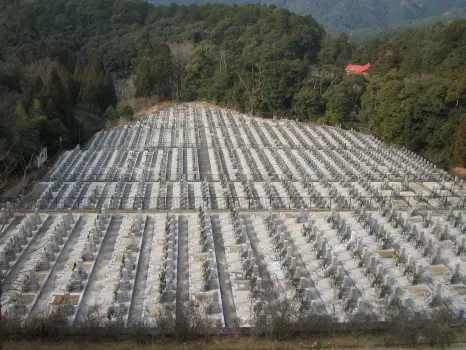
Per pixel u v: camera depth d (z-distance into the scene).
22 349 21.48
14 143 39.88
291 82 87.06
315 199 43.78
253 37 106.25
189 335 22.55
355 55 109.44
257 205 42.56
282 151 62.66
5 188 39.75
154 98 95.44
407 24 187.88
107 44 110.19
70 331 22.62
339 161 57.28
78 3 118.31
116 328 22.64
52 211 39.28
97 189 45.66
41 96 60.47
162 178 50.22
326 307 27.25
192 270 30.94
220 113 88.62
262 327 22.97
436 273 31.75
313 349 22.00
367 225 37.47
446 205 44.06
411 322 23.47
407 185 49.25
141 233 35.34
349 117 80.38
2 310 25.67
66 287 28.44
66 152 59.44
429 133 62.72
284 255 32.81
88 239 33.72
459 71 65.88
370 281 30.28
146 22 126.44
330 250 32.56
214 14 122.62
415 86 64.19
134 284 29.05
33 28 104.50
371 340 22.70
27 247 33.38
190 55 102.06
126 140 67.06
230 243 34.78
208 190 46.12
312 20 114.62
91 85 80.75
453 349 22.16
